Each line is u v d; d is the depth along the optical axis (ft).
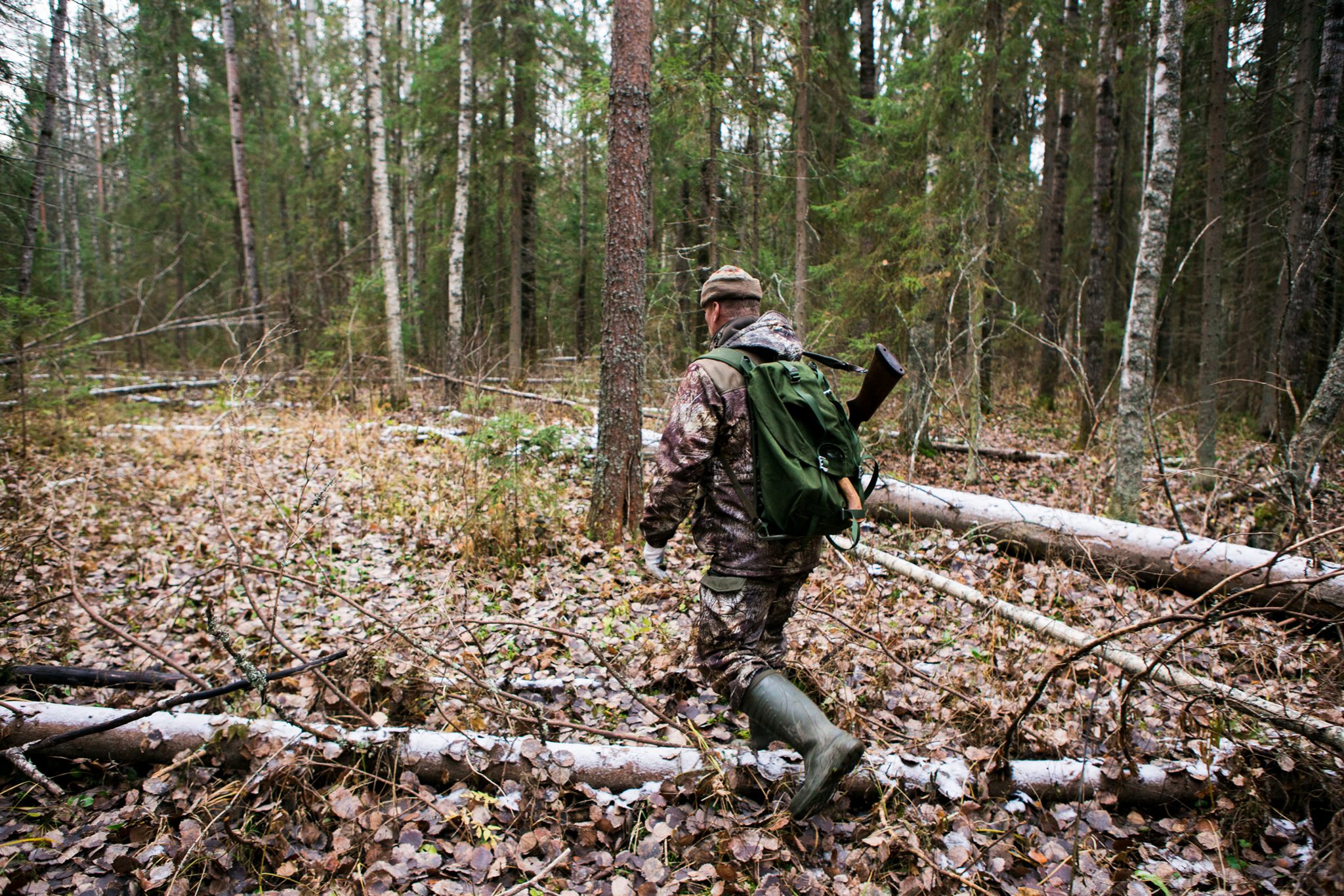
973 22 32.83
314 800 7.72
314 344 57.52
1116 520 17.44
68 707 8.59
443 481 22.82
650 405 35.99
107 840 7.34
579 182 88.07
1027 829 7.65
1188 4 30.83
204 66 66.18
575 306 84.74
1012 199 35.50
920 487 20.21
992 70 32.94
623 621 13.21
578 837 7.46
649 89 17.43
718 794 7.78
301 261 66.54
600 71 34.73
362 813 7.58
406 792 8.04
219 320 39.70
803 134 40.42
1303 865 7.07
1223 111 30.35
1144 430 19.98
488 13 53.21
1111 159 42.37
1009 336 51.31
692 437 7.62
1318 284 35.14
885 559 15.01
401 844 7.30
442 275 70.03
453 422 34.76
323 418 34.12
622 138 17.30
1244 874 7.12
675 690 10.62
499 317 73.92
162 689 10.12
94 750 8.32
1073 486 26.55
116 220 61.05
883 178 35.42
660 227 63.62
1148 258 19.48
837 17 46.26
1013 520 18.02
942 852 7.27
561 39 54.24
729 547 7.86
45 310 28.63
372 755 8.16
